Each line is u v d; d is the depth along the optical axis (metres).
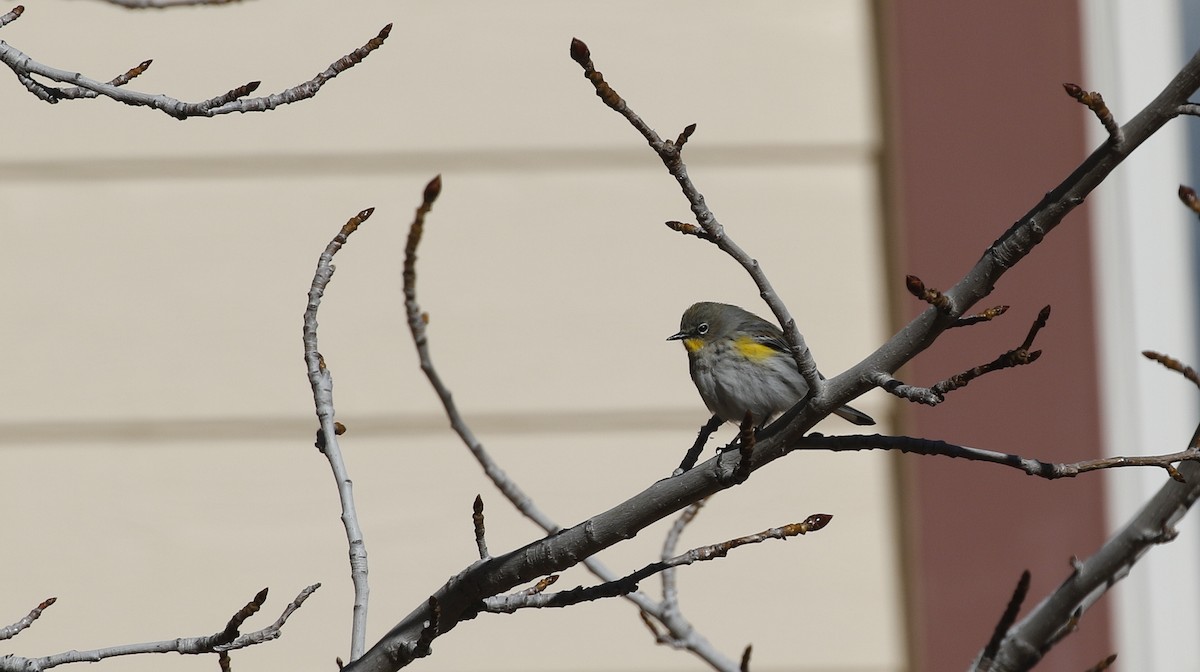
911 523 10.24
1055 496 10.15
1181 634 10.22
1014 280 10.41
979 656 5.87
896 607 10.38
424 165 10.77
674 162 4.74
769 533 5.28
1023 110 10.45
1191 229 10.48
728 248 4.90
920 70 10.52
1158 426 10.33
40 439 10.44
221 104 5.64
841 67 10.84
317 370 5.75
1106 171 4.70
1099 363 10.32
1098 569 5.91
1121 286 10.48
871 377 5.01
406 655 5.42
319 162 10.73
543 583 5.45
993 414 10.27
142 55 10.71
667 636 7.03
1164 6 10.55
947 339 10.38
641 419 10.54
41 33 10.66
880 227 10.70
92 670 10.13
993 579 10.11
